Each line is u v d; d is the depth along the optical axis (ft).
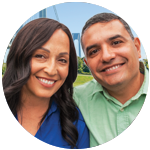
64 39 3.26
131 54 3.44
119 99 4.13
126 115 4.00
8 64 3.65
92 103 4.34
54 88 3.45
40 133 3.88
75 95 4.61
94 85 4.59
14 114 3.91
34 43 3.04
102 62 3.48
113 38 3.31
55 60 3.18
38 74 3.21
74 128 3.88
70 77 4.15
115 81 3.52
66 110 4.06
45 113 4.00
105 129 4.00
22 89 3.71
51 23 3.21
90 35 3.47
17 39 3.43
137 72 3.76
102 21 3.40
